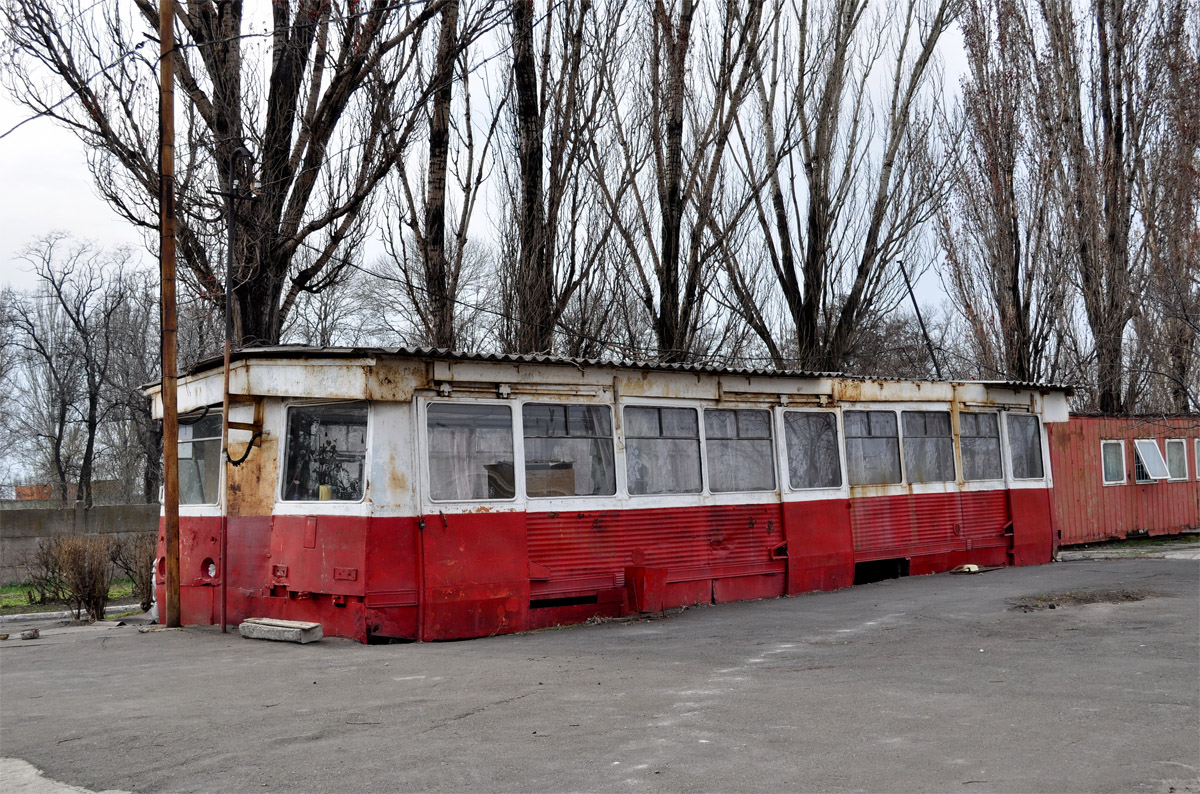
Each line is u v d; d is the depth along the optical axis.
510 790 5.92
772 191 25.41
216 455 14.98
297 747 6.98
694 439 16.00
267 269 17.72
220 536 14.38
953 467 20.19
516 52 19.70
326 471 13.11
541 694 8.71
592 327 21.38
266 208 17.59
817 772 6.18
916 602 15.07
